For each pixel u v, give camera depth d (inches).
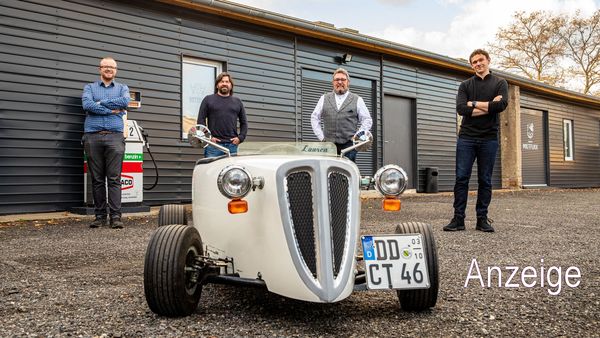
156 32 387.5
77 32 346.9
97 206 269.4
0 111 312.2
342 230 115.5
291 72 477.1
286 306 127.1
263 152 142.3
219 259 124.3
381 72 557.6
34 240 226.4
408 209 390.3
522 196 581.6
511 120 705.6
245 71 442.9
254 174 119.0
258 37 452.4
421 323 115.4
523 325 114.7
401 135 585.3
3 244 215.9
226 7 406.6
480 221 266.7
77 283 150.2
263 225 116.0
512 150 703.7
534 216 355.9
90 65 352.8
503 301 134.5
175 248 113.3
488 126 257.4
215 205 129.9
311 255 111.7
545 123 809.5
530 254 202.2
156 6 387.9
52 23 335.6
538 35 1280.8
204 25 416.2
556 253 205.2
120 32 368.5
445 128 632.4
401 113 586.9
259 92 451.8
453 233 257.1
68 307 125.4
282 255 112.0
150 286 112.1
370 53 548.7
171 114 394.6
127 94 271.4
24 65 322.7
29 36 325.4
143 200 376.2
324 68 504.7
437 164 619.2
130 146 333.4
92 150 264.5
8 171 313.9
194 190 146.4
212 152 258.7
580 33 1273.4
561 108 839.1
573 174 863.1
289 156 126.4
